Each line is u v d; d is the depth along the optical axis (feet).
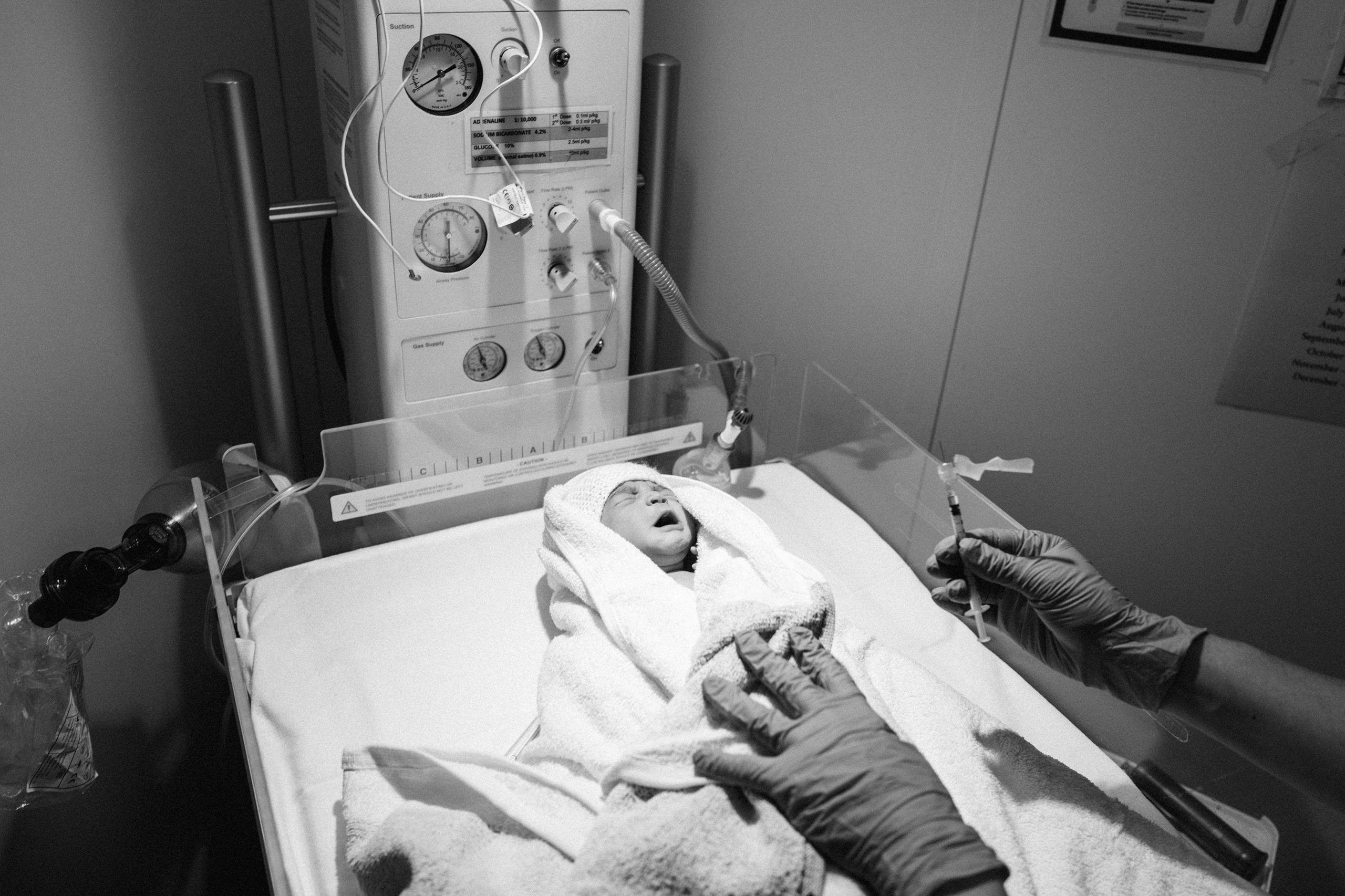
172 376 5.28
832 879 2.93
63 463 5.02
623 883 2.90
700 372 5.22
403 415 4.78
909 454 4.82
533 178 4.51
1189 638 3.68
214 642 4.55
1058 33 4.62
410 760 3.50
